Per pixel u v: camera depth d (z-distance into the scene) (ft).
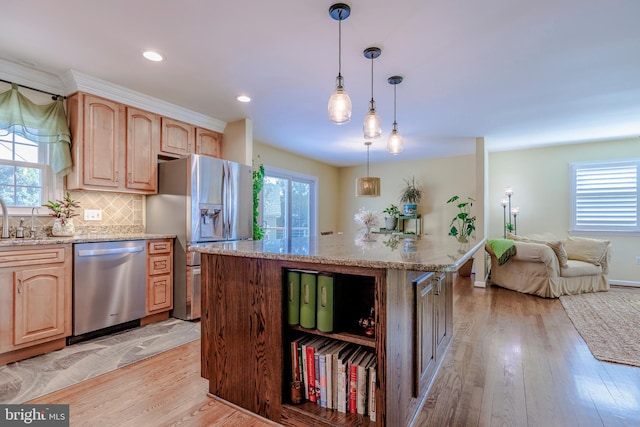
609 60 8.14
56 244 8.01
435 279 7.00
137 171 10.54
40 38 7.21
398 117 12.73
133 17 6.43
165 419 5.37
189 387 6.39
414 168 22.00
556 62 8.25
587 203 17.08
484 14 6.27
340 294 5.19
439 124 13.70
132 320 9.68
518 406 5.83
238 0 5.89
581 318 10.87
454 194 20.57
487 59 8.09
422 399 5.97
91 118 9.43
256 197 14.29
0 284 7.09
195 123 12.39
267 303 5.47
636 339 8.96
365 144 17.67
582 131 14.78
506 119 12.99
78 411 5.55
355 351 5.37
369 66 8.48
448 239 8.63
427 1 5.88
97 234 10.02
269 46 7.52
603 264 15.06
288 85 9.74
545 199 17.98
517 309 11.98
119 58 8.13
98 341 8.68
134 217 11.41
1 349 7.09
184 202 10.48
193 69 8.73
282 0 5.88
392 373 4.62
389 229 21.53
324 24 6.64
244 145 12.90
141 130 10.66
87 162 9.33
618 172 16.40
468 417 5.53
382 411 4.49
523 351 8.22
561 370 7.19
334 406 5.15
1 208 8.46
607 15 6.28
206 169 10.84
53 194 9.45
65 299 8.18
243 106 11.57
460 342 8.84
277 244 6.85
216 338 6.05
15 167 8.89
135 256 9.69
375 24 6.62
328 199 24.00
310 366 5.34
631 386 6.50
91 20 6.54
